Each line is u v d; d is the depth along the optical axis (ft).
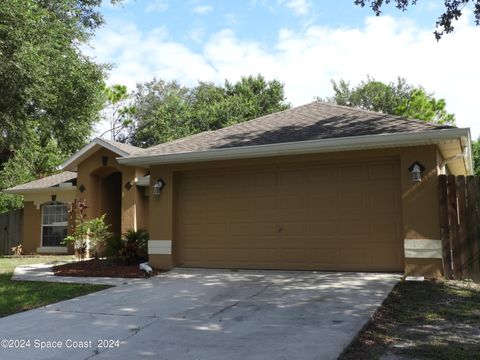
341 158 32.96
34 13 44.83
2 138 55.67
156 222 38.63
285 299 24.88
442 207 30.04
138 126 126.52
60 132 57.52
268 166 35.94
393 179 32.14
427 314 21.54
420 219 30.32
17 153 64.85
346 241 33.01
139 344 18.08
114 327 20.75
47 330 20.71
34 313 24.25
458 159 37.63
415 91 117.91
